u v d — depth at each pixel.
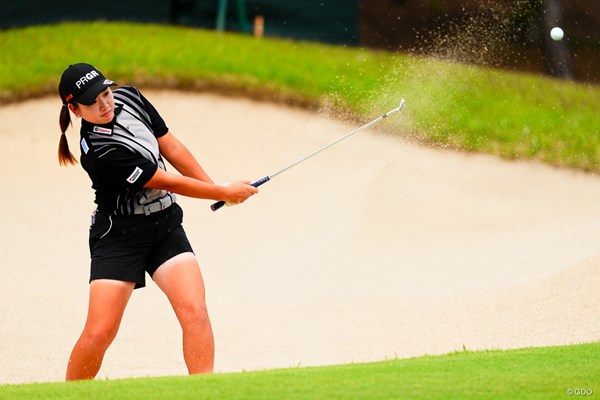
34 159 37.78
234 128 39.84
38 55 45.03
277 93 42.09
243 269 28.58
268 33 51.31
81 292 26.25
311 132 39.53
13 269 27.94
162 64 43.75
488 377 12.80
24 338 22.41
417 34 45.69
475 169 35.78
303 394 11.87
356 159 36.53
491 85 41.75
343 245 30.34
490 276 26.33
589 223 31.75
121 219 15.13
